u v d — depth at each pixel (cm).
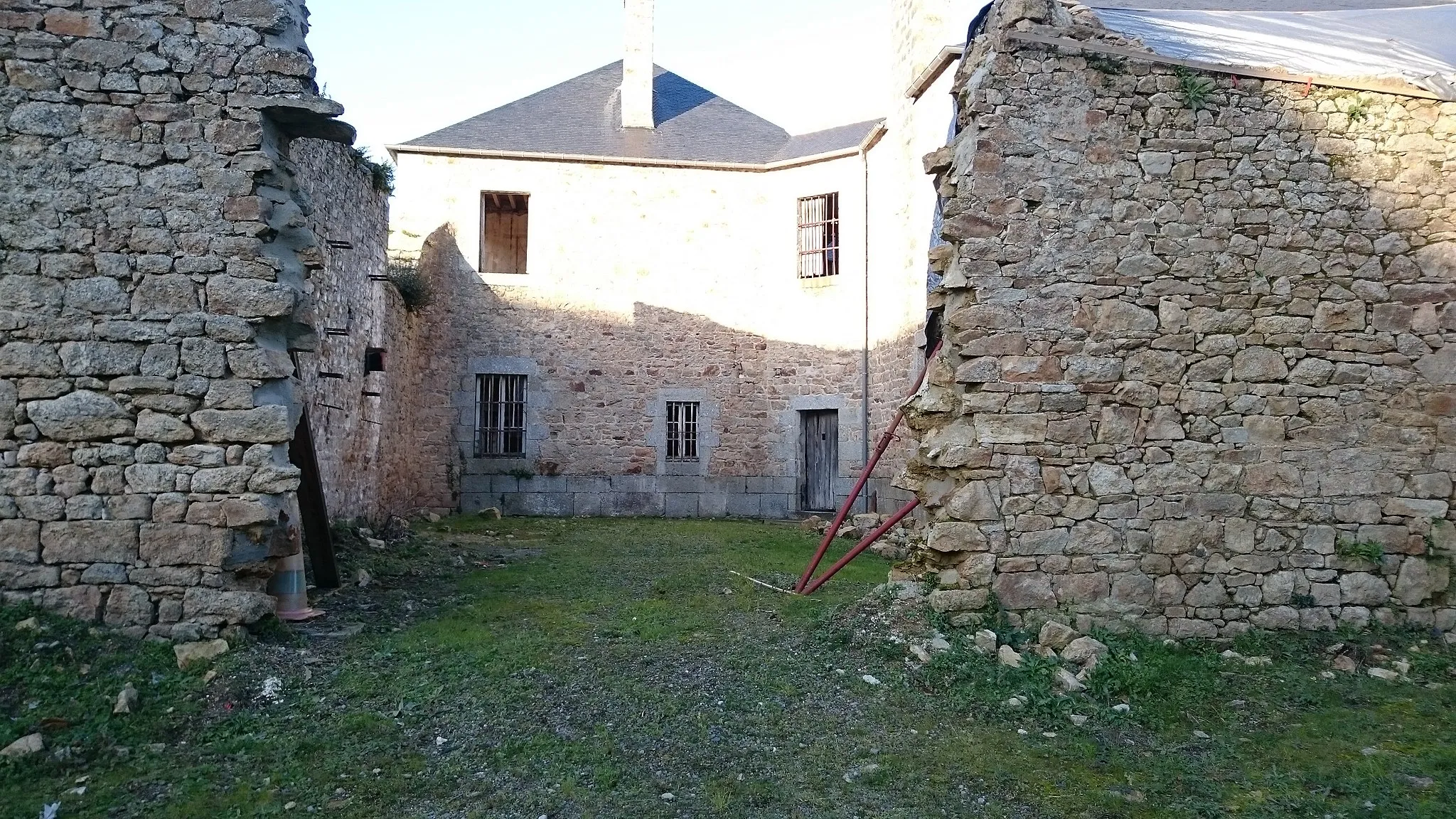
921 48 1148
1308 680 503
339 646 506
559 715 419
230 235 504
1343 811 347
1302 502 572
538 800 342
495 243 1641
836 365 1423
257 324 508
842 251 1418
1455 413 582
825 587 720
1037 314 562
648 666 491
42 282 489
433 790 349
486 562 858
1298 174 584
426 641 519
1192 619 559
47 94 496
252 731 399
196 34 508
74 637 463
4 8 496
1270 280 578
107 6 503
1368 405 580
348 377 934
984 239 563
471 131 1534
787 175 1495
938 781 368
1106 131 574
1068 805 349
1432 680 509
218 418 494
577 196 1485
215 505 490
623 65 1775
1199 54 598
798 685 470
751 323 1508
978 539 549
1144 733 432
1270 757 403
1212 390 570
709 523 1342
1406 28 635
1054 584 552
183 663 455
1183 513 562
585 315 1476
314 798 342
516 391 1463
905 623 542
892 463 1235
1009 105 569
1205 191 578
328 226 855
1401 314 586
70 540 480
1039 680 483
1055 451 558
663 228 1501
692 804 342
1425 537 577
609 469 1464
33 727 383
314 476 622
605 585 725
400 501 1249
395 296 1191
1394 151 593
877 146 1341
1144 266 569
